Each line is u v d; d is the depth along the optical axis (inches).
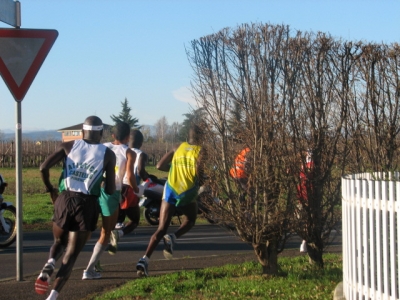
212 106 281.7
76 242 239.6
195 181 312.3
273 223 278.1
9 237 449.7
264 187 274.7
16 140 295.9
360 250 217.8
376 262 206.1
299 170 283.6
